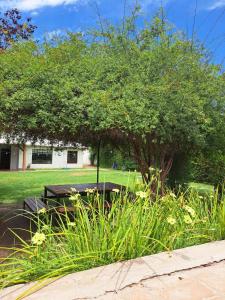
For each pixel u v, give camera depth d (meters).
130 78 5.29
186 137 5.82
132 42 5.74
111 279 2.25
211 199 4.20
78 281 2.21
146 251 2.81
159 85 5.25
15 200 11.08
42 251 2.66
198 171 10.18
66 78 4.84
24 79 4.52
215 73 6.19
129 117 4.78
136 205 3.14
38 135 6.70
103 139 7.97
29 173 22.98
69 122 4.66
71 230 2.97
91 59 5.27
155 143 6.08
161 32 5.96
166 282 2.29
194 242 3.23
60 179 18.52
